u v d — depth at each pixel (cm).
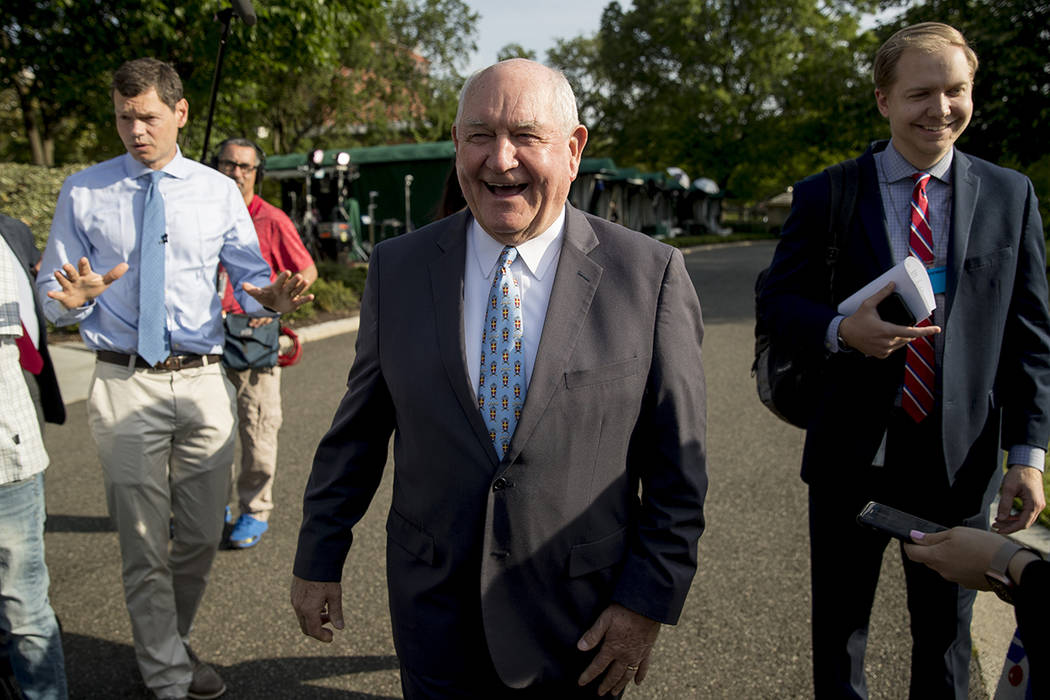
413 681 169
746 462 492
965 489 200
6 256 225
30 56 1145
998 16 1152
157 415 259
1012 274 194
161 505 259
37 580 228
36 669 229
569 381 155
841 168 210
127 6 1031
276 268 402
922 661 211
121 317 260
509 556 156
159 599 259
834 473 208
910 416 199
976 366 193
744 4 3959
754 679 271
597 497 160
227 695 269
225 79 1144
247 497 392
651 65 4209
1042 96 1139
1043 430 193
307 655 293
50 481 476
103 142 1877
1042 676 123
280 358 387
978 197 194
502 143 149
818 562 217
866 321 183
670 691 265
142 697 269
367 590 341
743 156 3997
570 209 172
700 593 329
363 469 179
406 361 164
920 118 190
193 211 266
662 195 3391
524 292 164
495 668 157
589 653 166
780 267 217
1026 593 127
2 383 219
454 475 159
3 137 2527
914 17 1282
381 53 3023
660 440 163
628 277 163
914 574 208
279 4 1056
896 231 203
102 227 257
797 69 3866
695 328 168
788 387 221
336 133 2950
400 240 177
